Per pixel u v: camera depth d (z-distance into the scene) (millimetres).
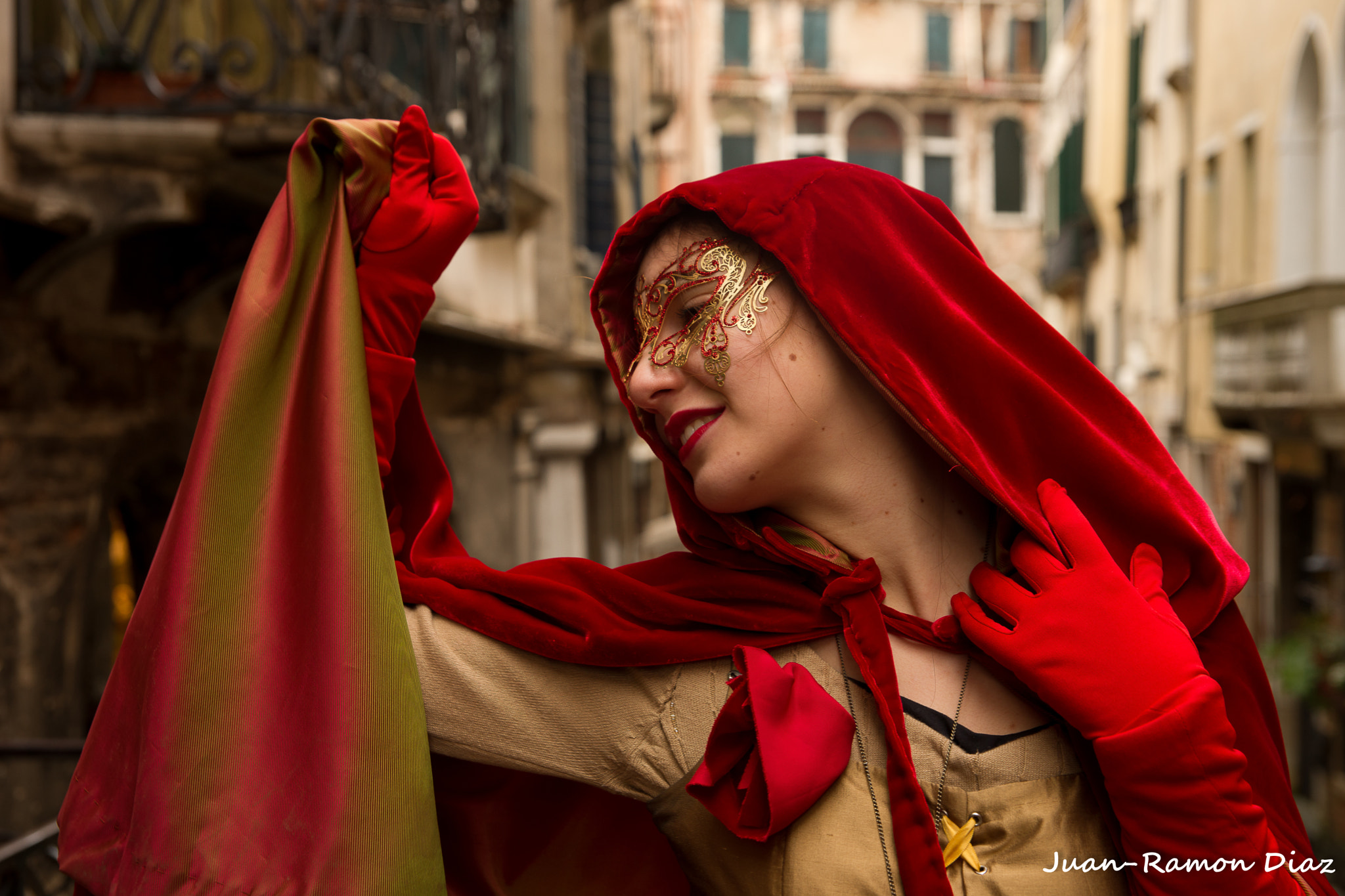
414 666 867
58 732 3367
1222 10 11039
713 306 924
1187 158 12500
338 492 877
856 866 857
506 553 7934
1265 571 10133
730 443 929
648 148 16469
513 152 7238
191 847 808
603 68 10414
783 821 845
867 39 28484
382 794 816
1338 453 8367
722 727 868
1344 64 8383
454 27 4250
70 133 2949
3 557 3102
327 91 3986
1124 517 995
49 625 3309
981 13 28234
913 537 963
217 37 4141
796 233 913
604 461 11219
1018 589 923
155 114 3033
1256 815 812
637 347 1050
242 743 830
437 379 6387
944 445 914
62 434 3326
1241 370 9617
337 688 834
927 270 998
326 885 795
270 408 899
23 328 3156
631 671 942
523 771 1022
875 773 894
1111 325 17609
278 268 924
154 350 3840
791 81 28016
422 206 970
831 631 943
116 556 4730
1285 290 8539
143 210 3057
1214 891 804
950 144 28359
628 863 1094
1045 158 25500
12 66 2979
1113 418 1042
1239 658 1043
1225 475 11281
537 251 7957
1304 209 9094
